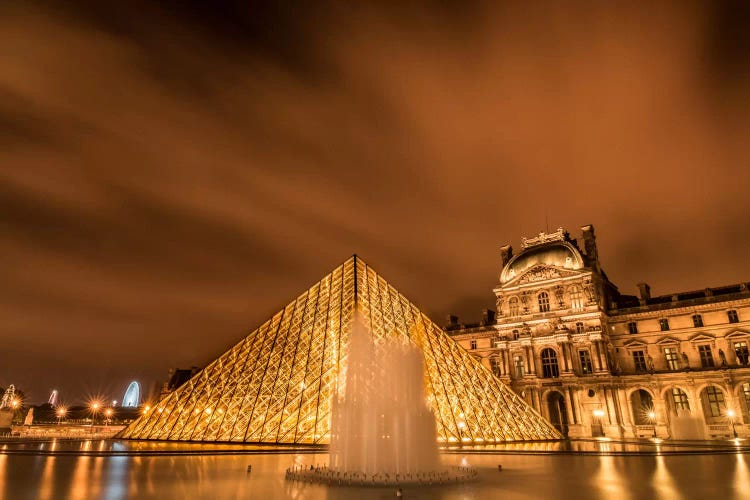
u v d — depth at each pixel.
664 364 79.25
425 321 59.81
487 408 52.62
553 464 30.94
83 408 160.12
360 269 62.09
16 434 75.31
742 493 19.14
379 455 27.03
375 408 27.86
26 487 20.56
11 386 84.56
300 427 44.78
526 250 95.56
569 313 85.19
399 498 18.25
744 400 71.00
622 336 84.12
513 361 89.38
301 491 19.88
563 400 86.94
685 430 68.75
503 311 93.12
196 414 50.81
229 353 56.69
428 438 27.47
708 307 77.31
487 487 21.09
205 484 21.61
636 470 27.45
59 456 35.62
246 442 45.38
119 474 24.98
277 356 53.19
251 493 19.25
